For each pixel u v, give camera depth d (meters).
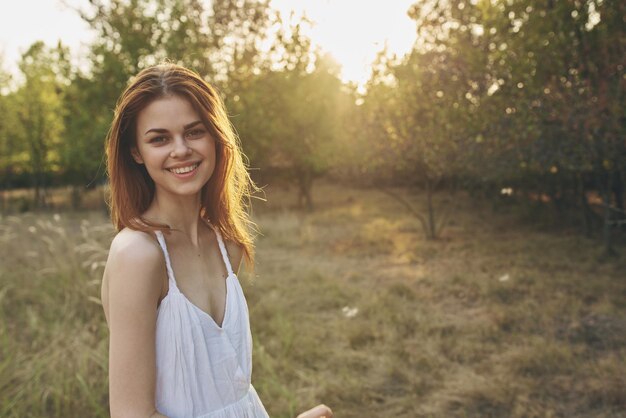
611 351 4.63
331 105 15.04
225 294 1.23
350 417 3.74
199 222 1.30
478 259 8.45
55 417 3.56
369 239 10.48
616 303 5.85
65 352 4.22
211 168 1.18
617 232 10.20
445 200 17.66
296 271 7.88
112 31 14.27
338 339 5.12
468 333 5.19
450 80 7.95
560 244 9.38
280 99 14.84
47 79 21.53
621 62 5.71
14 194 27.16
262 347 4.50
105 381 3.85
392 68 9.05
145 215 1.19
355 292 6.64
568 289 6.41
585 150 6.14
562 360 4.40
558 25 6.26
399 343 4.84
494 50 7.25
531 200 13.04
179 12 13.59
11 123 21.69
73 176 20.70
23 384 3.76
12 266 6.49
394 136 9.52
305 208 17.28
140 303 1.03
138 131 1.14
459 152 8.28
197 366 1.11
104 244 6.76
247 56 13.53
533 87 6.41
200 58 13.24
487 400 3.88
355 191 22.58
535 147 6.57
